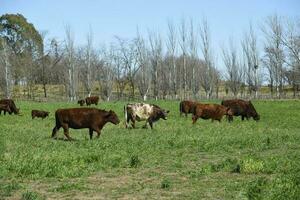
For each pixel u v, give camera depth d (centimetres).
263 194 1041
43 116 3722
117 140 2094
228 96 10075
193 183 1226
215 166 1436
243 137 2202
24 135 2348
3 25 11438
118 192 1134
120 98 9388
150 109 2781
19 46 11075
